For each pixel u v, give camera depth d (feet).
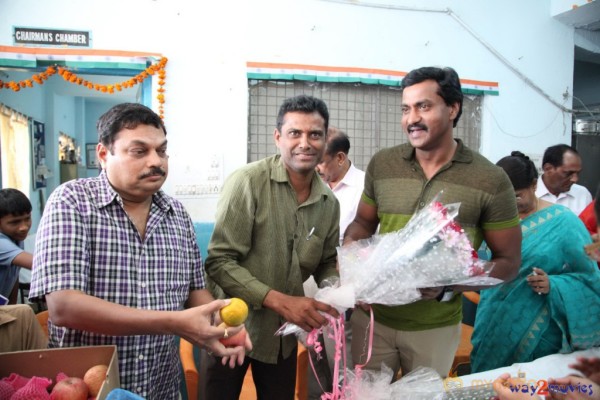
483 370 5.24
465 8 10.85
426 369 3.87
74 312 2.75
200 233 7.93
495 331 5.09
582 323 4.38
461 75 11.00
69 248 2.89
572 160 7.02
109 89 8.95
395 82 10.46
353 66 10.21
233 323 2.88
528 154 11.64
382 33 10.36
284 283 4.43
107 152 3.13
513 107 11.44
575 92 14.99
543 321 4.71
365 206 4.72
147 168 3.06
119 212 3.19
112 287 3.09
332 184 7.97
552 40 11.60
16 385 2.52
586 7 10.74
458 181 4.00
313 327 3.67
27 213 6.73
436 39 10.74
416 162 4.27
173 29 9.17
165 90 9.25
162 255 3.34
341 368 4.09
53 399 2.46
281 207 4.38
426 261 3.50
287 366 4.74
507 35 11.21
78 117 22.17
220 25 9.42
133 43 8.97
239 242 4.25
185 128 9.43
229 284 4.10
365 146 10.62
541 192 7.86
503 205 3.96
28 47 8.45
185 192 9.53
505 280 4.08
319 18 9.93
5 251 6.19
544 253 4.71
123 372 3.18
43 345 3.69
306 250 4.47
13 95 12.77
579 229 4.59
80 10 8.64
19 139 12.95
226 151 9.69
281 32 9.74
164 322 2.75
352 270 3.67
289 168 4.39
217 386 4.55
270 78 9.75
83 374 2.73
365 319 4.58
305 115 4.12
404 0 10.41
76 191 3.12
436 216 3.60
